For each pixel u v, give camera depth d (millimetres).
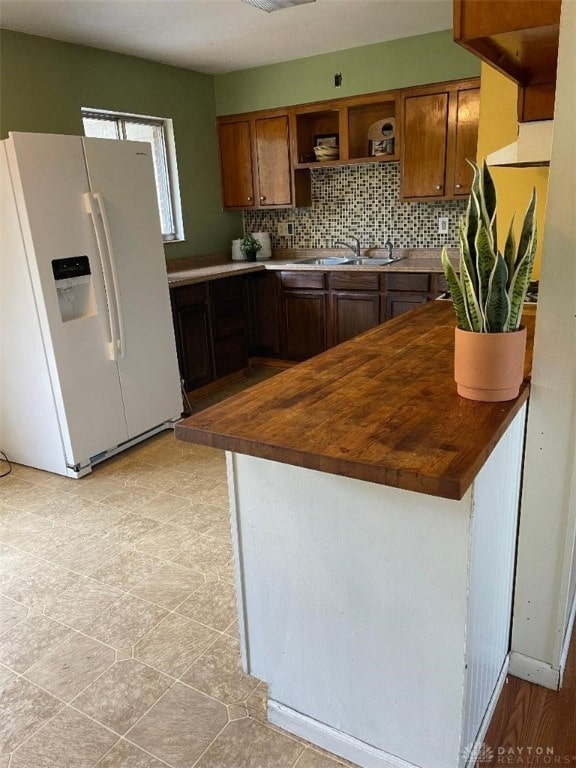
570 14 1164
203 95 4723
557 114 1235
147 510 2729
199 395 4285
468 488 1023
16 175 2629
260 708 1617
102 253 2998
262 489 1339
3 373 3117
